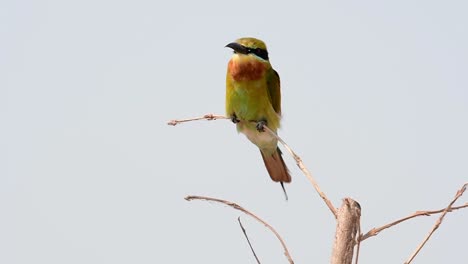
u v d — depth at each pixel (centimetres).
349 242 445
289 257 475
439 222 451
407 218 461
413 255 452
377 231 453
